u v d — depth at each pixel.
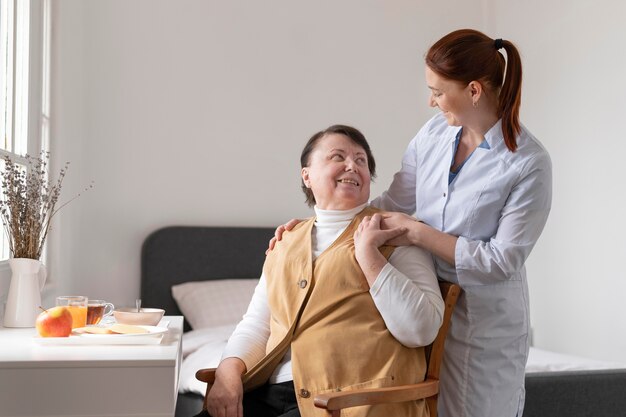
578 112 3.54
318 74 4.07
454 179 2.00
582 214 3.51
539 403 2.37
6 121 2.37
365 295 1.85
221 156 3.93
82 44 3.72
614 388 2.45
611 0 3.33
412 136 4.18
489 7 4.24
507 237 1.88
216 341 3.07
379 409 1.76
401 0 4.18
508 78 1.90
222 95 3.94
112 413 1.57
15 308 2.03
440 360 1.88
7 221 2.22
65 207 3.30
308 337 1.85
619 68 3.28
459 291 1.89
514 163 1.90
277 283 1.96
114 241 3.79
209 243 3.84
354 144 2.03
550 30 3.73
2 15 2.30
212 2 3.93
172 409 1.58
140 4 3.83
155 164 3.85
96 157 3.77
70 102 3.38
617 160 3.29
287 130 4.02
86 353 1.64
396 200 2.23
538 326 3.83
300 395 1.82
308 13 4.06
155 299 3.76
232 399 1.87
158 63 3.86
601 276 3.38
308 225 2.03
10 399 1.54
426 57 1.89
